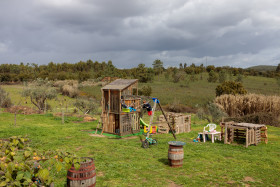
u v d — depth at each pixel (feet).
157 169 32.40
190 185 26.81
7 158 15.28
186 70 386.73
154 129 63.26
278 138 60.64
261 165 35.73
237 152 43.80
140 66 319.47
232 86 139.44
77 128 69.15
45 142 46.93
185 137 59.21
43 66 403.13
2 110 101.65
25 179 14.96
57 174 28.99
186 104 143.33
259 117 85.56
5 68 366.02
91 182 21.20
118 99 60.03
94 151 41.50
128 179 28.14
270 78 352.69
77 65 431.02
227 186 26.84
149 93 164.55
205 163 35.86
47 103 126.82
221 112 91.45
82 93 179.22
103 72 318.04
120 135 58.70
